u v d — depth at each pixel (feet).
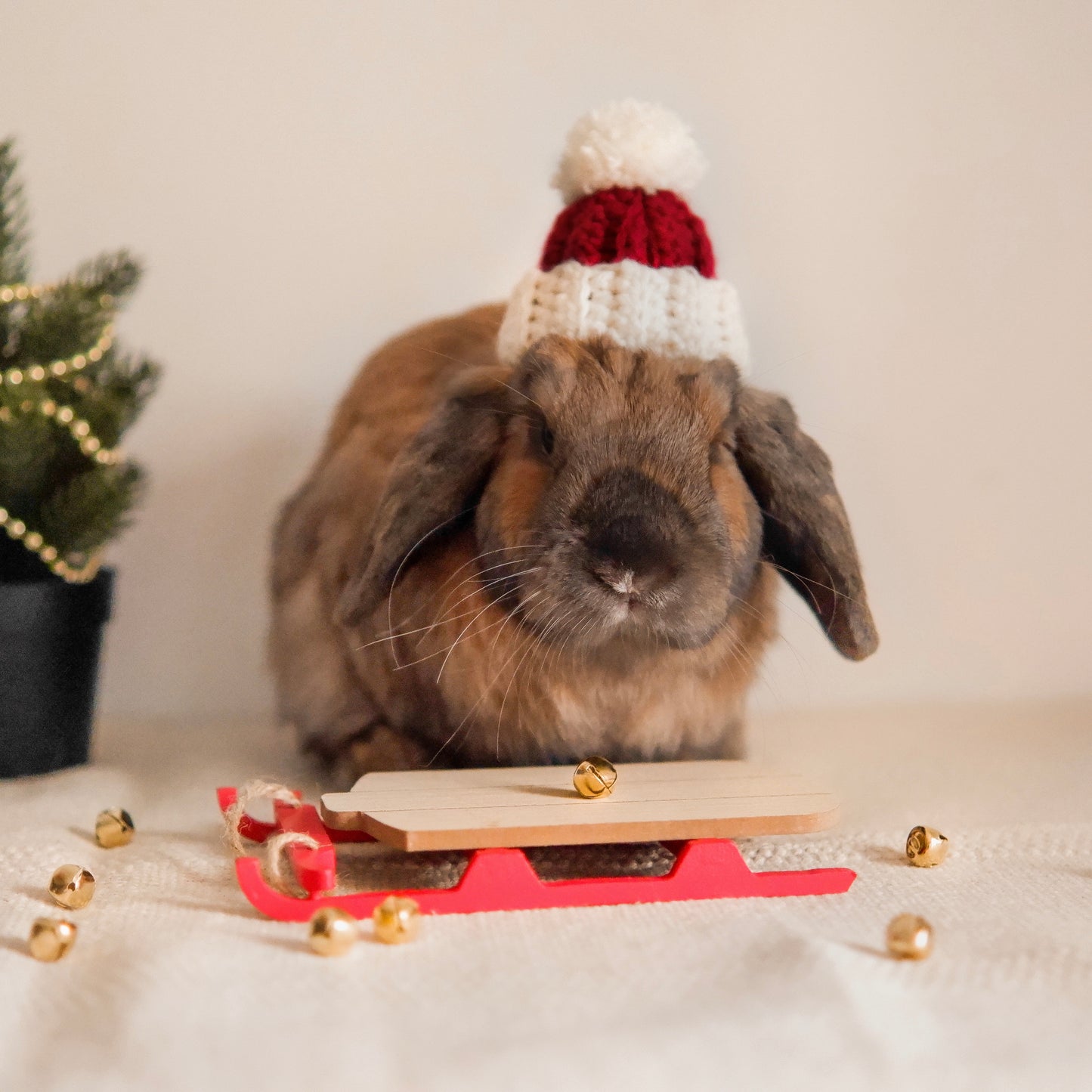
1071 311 2.70
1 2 2.49
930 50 2.64
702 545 1.77
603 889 1.65
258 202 2.58
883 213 2.65
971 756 2.32
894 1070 1.34
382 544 1.88
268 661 2.39
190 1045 1.35
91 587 2.24
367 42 2.57
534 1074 1.32
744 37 2.61
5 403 2.10
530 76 2.60
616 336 1.87
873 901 1.67
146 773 2.22
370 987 1.44
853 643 1.94
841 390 2.67
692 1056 1.34
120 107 2.53
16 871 1.76
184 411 2.60
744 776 1.85
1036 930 1.58
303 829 1.76
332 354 2.61
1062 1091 1.35
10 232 2.27
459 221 2.61
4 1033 1.39
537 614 1.80
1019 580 2.74
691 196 2.57
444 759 2.00
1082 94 2.66
